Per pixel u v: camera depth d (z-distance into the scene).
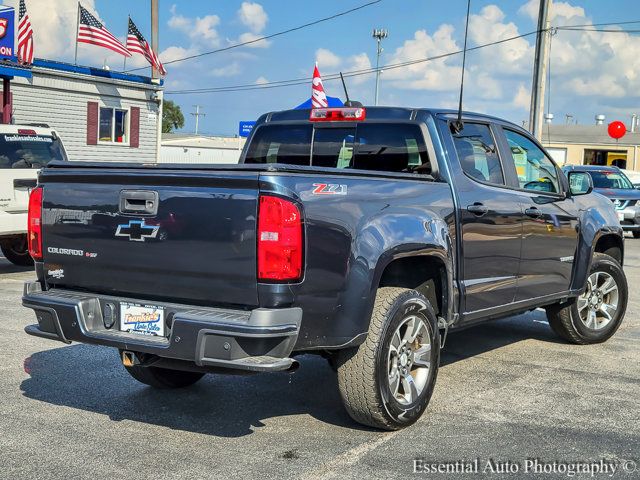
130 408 5.15
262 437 4.61
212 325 3.94
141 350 4.21
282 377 5.99
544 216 6.20
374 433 4.70
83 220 4.55
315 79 13.52
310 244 4.07
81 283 4.64
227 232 4.04
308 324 4.17
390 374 4.69
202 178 4.11
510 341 7.30
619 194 20.20
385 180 4.71
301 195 4.05
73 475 4.00
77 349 6.71
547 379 5.95
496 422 4.92
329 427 4.81
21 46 19.64
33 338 7.06
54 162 4.73
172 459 4.24
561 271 6.54
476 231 5.43
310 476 4.02
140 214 4.32
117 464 4.16
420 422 4.90
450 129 5.55
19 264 12.11
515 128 6.29
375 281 4.41
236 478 3.98
